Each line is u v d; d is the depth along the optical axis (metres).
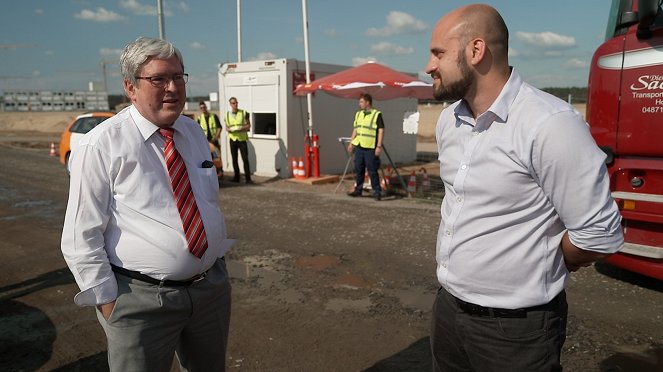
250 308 4.27
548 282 1.83
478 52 1.78
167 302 2.12
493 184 1.79
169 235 2.09
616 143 4.11
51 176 12.45
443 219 2.07
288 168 11.99
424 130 28.95
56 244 6.31
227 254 5.81
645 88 3.87
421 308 4.22
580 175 1.64
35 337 3.78
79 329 3.91
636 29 3.88
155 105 2.05
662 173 3.95
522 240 1.80
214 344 2.40
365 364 3.33
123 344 2.09
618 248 1.72
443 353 2.19
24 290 4.75
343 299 4.44
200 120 11.78
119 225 2.08
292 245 6.17
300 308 4.25
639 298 4.34
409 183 9.58
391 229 6.90
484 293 1.89
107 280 2.03
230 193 10.06
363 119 9.07
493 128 1.80
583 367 3.23
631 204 4.12
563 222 1.76
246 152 11.41
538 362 1.85
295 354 3.48
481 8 1.80
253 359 3.42
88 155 1.98
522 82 1.84
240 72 12.50
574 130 1.64
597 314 4.02
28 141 24.75
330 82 9.59
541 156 1.67
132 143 2.05
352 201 9.09
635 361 3.29
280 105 11.84
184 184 2.16
